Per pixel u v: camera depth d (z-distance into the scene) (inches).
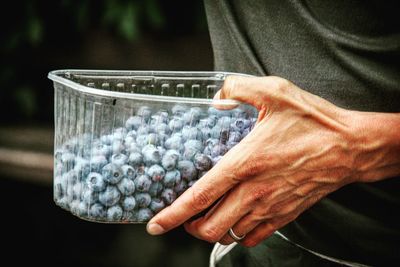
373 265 58.4
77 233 151.4
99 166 47.2
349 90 54.4
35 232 153.3
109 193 47.3
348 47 53.2
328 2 53.6
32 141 150.7
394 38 51.8
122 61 157.8
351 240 57.7
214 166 49.0
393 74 52.8
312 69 55.5
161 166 48.2
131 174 47.5
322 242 58.4
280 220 52.8
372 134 50.0
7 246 152.4
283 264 59.8
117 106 47.4
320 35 54.1
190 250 141.6
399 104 53.5
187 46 151.6
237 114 50.1
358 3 52.5
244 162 48.7
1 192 152.7
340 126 49.7
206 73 59.1
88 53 160.2
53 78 49.9
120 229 148.9
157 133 48.1
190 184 49.9
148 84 57.6
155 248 143.8
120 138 47.6
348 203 56.3
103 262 146.8
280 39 56.4
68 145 49.4
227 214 50.8
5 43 160.6
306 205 52.3
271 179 49.9
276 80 49.3
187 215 49.0
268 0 56.2
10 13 158.6
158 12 146.6
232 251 62.0
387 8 51.5
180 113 48.9
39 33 156.9
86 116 47.7
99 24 157.6
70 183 49.0
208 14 61.8
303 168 49.9
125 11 146.6
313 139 49.5
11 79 163.8
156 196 49.0
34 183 146.4
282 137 49.3
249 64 58.5
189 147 48.9
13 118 165.8
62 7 156.9
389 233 56.7
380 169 51.6
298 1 54.6
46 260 151.6
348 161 50.5
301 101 49.0
